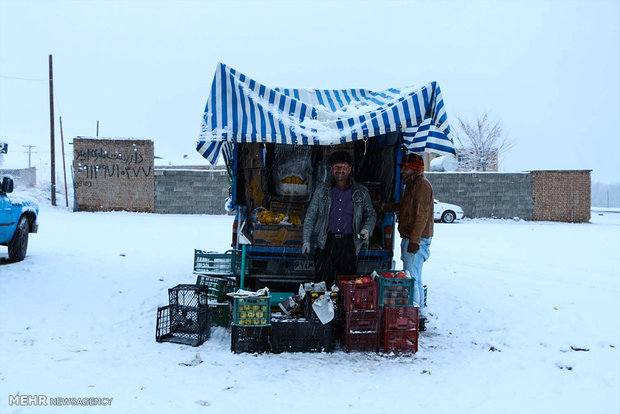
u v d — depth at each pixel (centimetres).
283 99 617
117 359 535
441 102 601
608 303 848
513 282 1034
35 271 979
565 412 434
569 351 604
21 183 4347
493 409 437
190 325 614
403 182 702
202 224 2239
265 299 569
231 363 532
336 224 636
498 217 3008
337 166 628
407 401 449
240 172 781
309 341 580
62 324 661
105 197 2805
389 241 718
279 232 693
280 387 471
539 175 2984
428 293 920
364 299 584
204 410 416
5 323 653
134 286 893
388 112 591
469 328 702
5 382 462
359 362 550
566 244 1758
